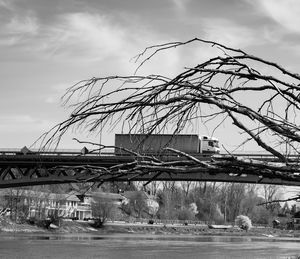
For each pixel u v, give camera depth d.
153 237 85.25
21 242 57.88
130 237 81.44
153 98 4.70
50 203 87.69
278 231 116.94
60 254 44.47
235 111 4.48
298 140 4.49
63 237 72.31
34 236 71.62
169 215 121.31
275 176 4.39
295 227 115.94
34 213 87.69
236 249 57.47
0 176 48.50
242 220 117.00
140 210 114.56
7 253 44.09
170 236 93.62
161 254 47.91
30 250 47.41
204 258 44.78
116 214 102.50
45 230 84.00
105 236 81.06
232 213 126.88
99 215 97.25
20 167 47.62
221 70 4.70
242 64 4.79
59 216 86.38
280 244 71.38
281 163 4.43
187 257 45.56
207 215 127.19
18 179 47.22
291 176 4.37
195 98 4.48
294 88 4.67
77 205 96.19
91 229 93.62
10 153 46.69
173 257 45.19
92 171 4.31
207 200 124.56
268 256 47.91
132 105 4.58
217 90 4.68
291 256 47.75
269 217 124.38
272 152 4.43
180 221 122.75
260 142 4.44
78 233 86.06
